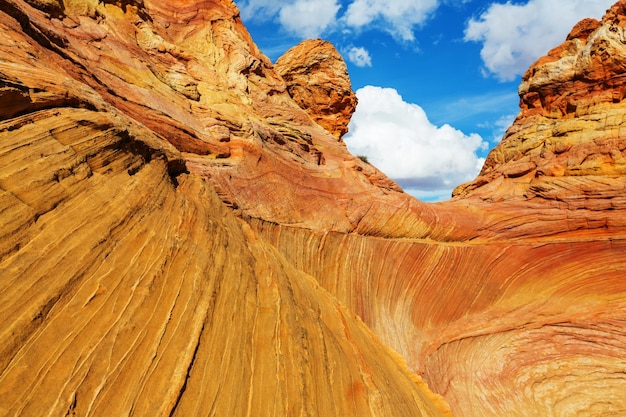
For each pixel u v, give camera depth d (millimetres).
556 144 31016
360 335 12602
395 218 24734
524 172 31938
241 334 7203
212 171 18078
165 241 7324
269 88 32812
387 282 22188
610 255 24438
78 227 5773
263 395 6426
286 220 20328
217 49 30703
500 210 27859
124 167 7934
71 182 6230
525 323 23047
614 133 28375
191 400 5336
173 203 8797
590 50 32125
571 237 25531
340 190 24547
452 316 23031
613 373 20672
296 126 32156
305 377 7336
